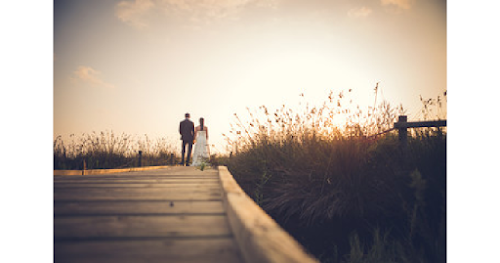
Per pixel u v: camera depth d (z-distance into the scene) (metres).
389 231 2.26
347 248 2.26
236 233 1.08
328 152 2.87
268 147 3.57
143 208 1.56
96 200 1.74
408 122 2.80
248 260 0.86
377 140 2.94
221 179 2.14
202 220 1.35
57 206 1.59
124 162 5.67
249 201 1.30
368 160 2.68
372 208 2.46
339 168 2.64
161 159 8.55
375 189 2.53
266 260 0.67
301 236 2.43
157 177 3.02
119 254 0.97
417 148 2.61
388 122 3.13
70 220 1.34
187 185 2.34
